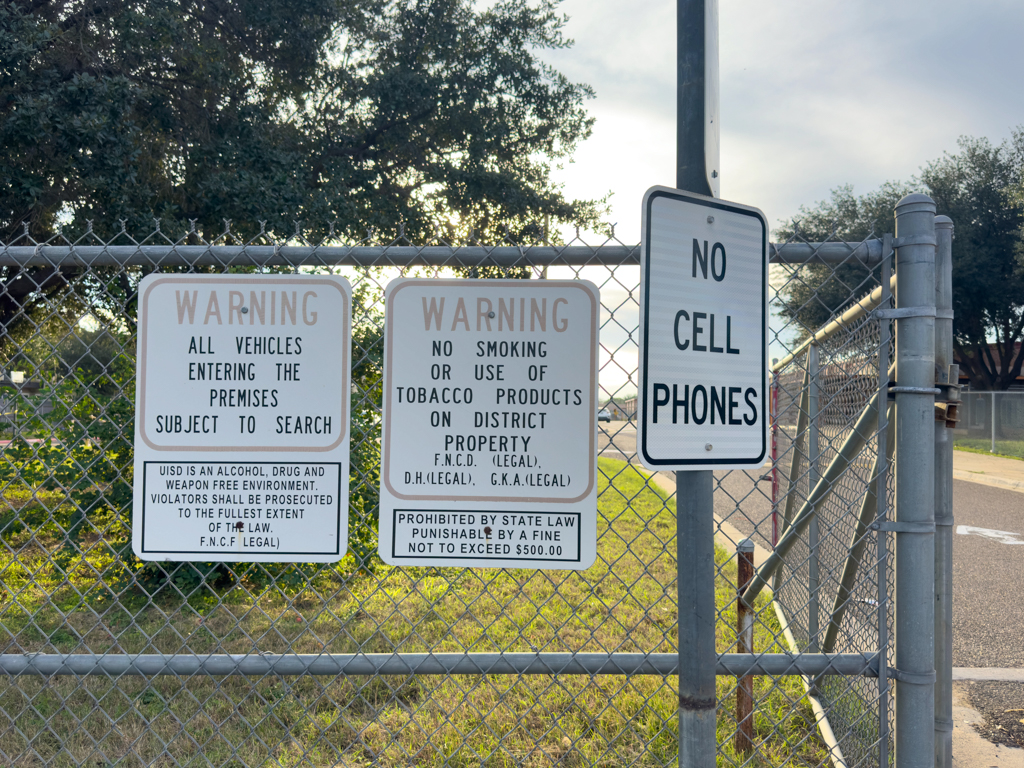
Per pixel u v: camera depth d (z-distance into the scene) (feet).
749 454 5.47
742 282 5.54
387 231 48.24
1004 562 26.73
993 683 14.93
